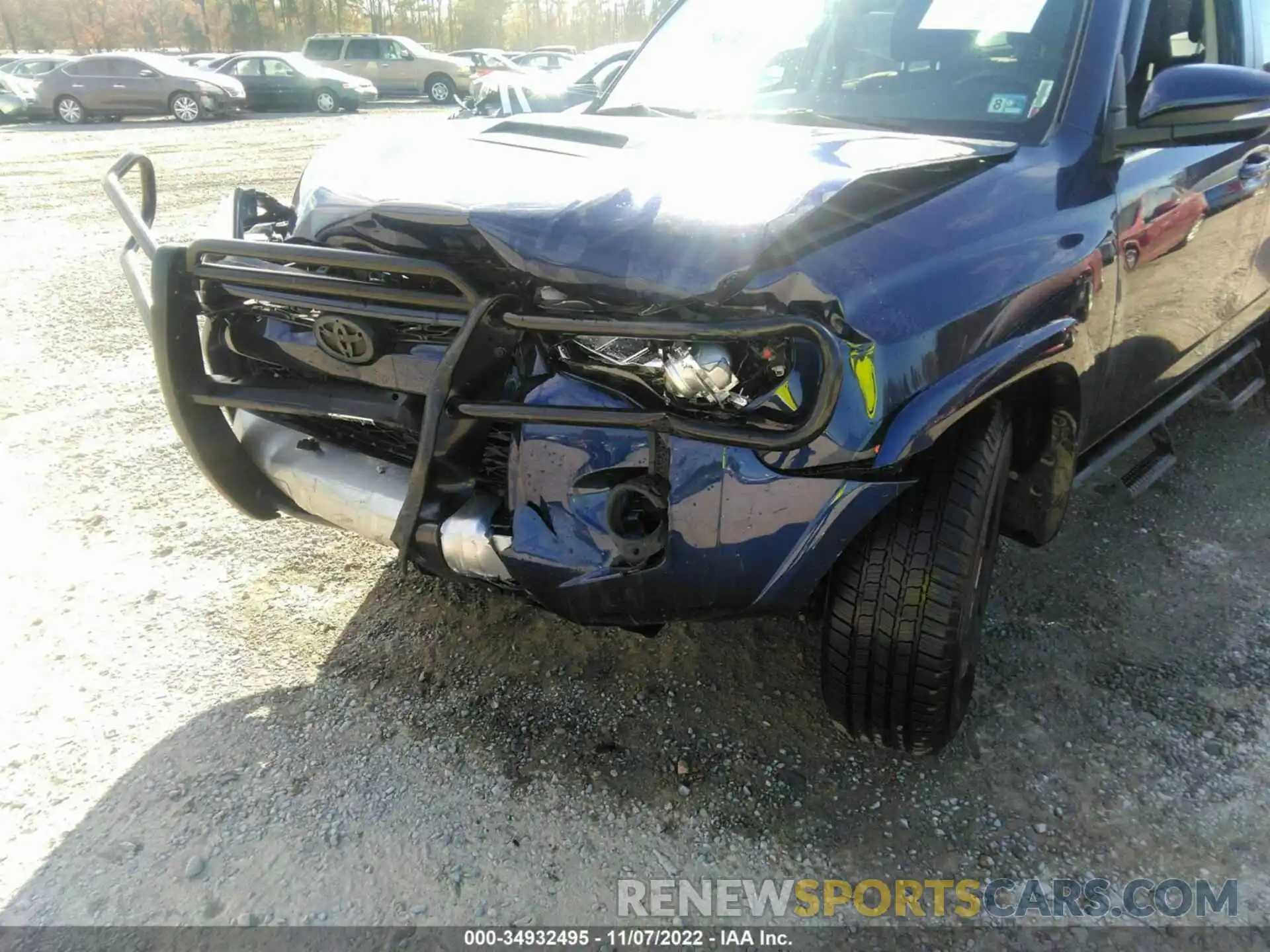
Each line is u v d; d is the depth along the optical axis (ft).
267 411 6.90
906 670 6.28
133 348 16.34
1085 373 7.34
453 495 6.39
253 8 181.98
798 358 5.37
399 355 6.38
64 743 7.44
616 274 5.48
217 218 7.92
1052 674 8.12
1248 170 9.78
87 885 6.21
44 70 77.41
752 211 5.61
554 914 6.02
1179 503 10.98
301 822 6.72
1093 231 7.23
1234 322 10.96
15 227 25.70
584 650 8.50
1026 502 7.92
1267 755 7.20
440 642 8.64
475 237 6.06
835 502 5.62
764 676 8.14
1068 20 8.19
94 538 10.37
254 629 8.85
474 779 7.09
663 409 5.65
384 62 79.46
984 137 7.87
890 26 8.91
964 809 6.76
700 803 6.85
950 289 5.92
